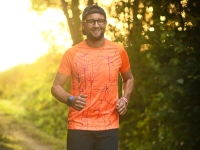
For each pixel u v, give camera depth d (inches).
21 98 691.4
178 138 239.5
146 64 271.1
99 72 147.1
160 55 248.1
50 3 309.7
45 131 520.1
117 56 151.2
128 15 257.9
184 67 222.2
